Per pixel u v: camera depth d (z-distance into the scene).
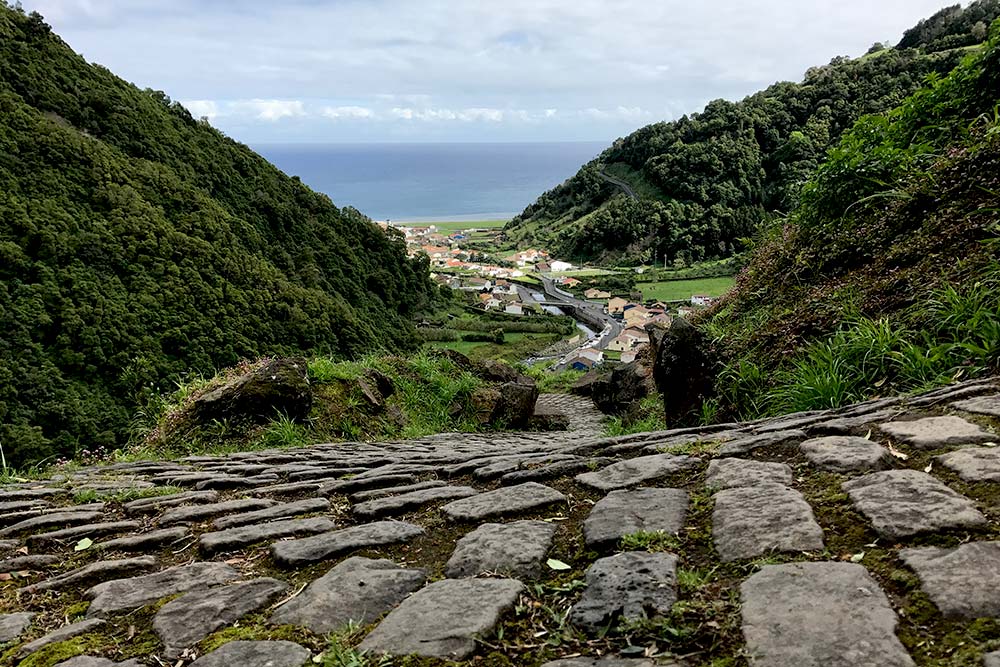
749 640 1.36
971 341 3.53
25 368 21.80
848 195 6.57
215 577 2.21
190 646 1.72
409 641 1.56
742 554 1.78
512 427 8.80
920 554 1.58
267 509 3.08
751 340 5.86
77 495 3.85
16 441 18.39
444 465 3.82
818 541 1.76
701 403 5.46
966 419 2.52
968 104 7.06
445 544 2.31
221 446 6.16
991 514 1.71
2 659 1.80
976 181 5.11
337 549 2.32
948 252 4.68
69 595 2.27
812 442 2.59
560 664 1.41
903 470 2.11
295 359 7.22
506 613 1.68
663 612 1.53
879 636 1.29
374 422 7.39
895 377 3.79
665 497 2.35
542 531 2.23
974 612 1.31
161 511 3.35
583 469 2.99
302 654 1.59
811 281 6.26
